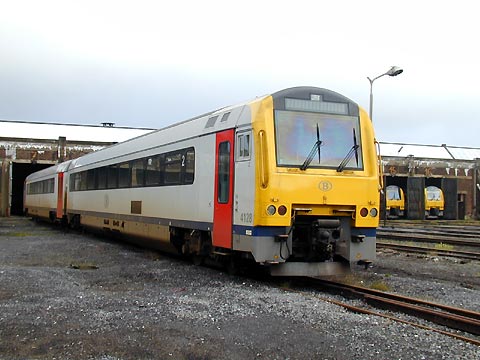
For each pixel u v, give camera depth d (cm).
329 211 1059
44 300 898
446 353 612
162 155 1517
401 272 1303
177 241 1449
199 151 1272
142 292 980
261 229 1016
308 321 754
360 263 1091
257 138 1037
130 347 633
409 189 4941
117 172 1944
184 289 1013
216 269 1284
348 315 790
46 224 3491
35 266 1352
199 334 686
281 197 1009
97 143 4731
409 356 602
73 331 701
